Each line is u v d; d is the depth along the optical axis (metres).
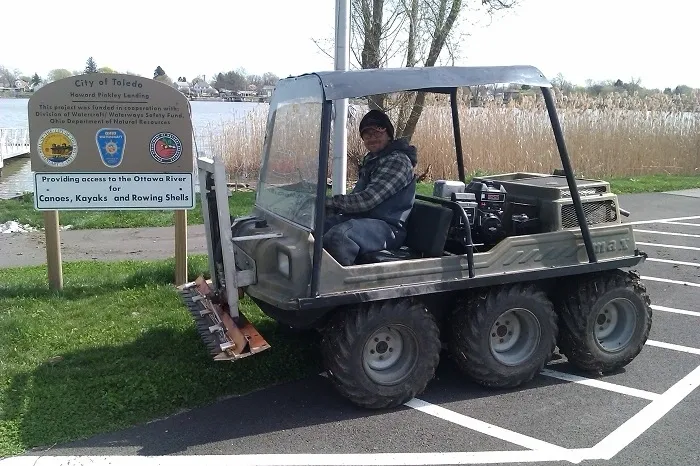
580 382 4.75
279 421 4.11
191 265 7.16
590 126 16.58
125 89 5.99
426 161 14.11
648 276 7.74
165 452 3.73
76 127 5.99
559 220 4.62
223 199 4.21
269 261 4.24
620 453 3.77
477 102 15.19
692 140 18.08
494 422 4.13
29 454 3.69
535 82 4.31
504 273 4.34
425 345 4.28
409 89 4.03
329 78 3.92
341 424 4.09
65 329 5.48
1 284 6.61
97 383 4.44
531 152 15.23
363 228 4.21
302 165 4.31
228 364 4.77
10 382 4.46
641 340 4.93
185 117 6.14
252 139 15.15
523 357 4.59
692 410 4.31
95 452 3.72
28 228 10.08
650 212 12.40
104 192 6.14
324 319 4.32
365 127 4.57
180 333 5.37
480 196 4.73
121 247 8.85
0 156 18.42
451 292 4.62
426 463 3.65
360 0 9.80
